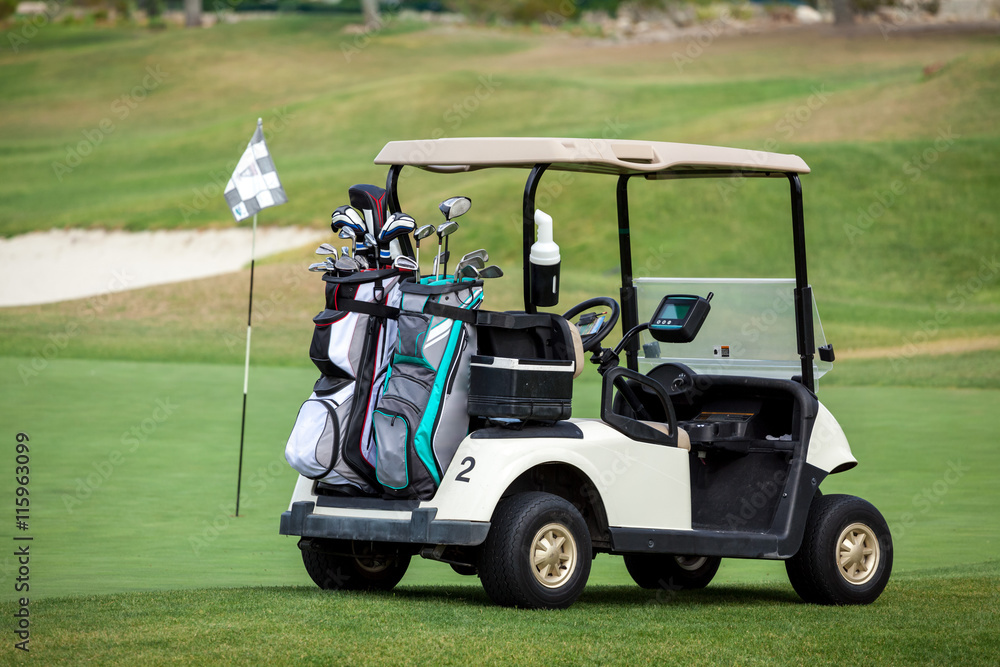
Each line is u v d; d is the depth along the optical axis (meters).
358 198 17.03
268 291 92.12
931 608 16.80
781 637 14.30
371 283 15.98
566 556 15.66
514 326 15.88
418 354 15.59
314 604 15.55
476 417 16.02
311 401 15.98
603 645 13.55
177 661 12.62
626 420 16.67
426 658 12.81
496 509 15.59
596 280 90.50
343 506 16.17
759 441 18.14
